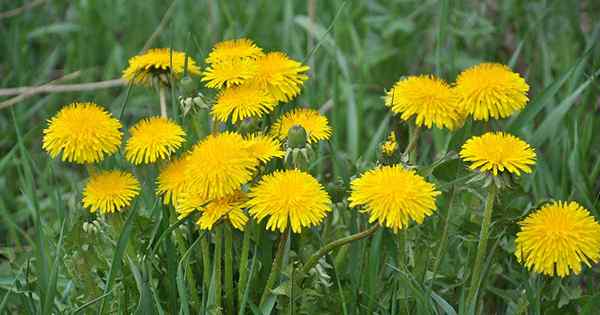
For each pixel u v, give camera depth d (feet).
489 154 2.65
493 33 4.13
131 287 2.90
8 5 4.62
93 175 2.85
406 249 2.98
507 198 2.92
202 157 2.65
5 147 3.96
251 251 2.96
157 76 3.00
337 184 2.97
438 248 2.89
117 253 2.78
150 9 4.60
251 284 2.87
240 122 2.89
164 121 2.82
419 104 2.82
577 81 3.70
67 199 3.62
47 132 2.78
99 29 4.51
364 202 2.63
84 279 2.93
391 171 2.65
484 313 3.08
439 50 3.49
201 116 3.10
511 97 2.81
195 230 2.98
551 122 3.35
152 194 3.12
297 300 2.84
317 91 3.96
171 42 3.09
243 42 2.98
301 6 4.59
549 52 3.98
